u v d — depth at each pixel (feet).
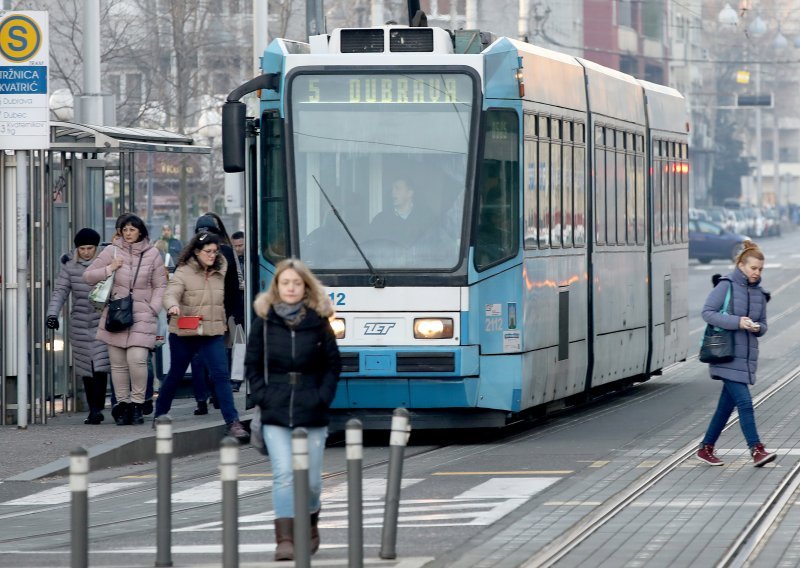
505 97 148.87
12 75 157.38
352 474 83.35
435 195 145.38
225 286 162.61
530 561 90.68
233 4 437.17
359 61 146.82
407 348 143.43
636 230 198.90
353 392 144.25
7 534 105.91
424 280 144.05
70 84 395.14
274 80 147.54
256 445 90.12
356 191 146.00
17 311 159.33
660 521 104.78
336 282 144.25
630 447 146.20
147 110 387.14
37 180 167.32
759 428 159.02
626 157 194.49
